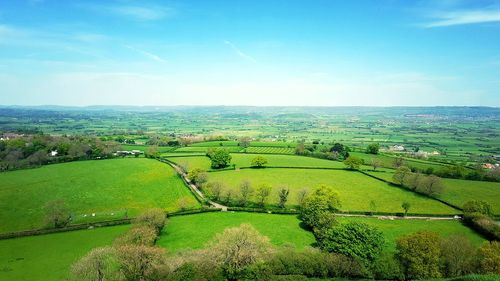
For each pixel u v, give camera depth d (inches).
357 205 4633.4
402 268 2541.8
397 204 4697.3
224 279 2379.4
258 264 2453.2
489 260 2395.4
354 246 2647.6
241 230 2714.1
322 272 2509.8
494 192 5329.7
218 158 6692.9
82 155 7716.5
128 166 6919.3
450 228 3865.7
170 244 3250.5
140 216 3516.2
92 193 5162.4
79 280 2373.3
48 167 6747.1
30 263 2940.5
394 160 7514.8
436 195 5088.6
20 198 4862.2
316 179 5949.8
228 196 4640.8
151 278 2319.1
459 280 2165.4
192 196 5024.6
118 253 2431.1
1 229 3846.0
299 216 4192.9
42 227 3868.1
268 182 5713.6
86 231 3757.4
